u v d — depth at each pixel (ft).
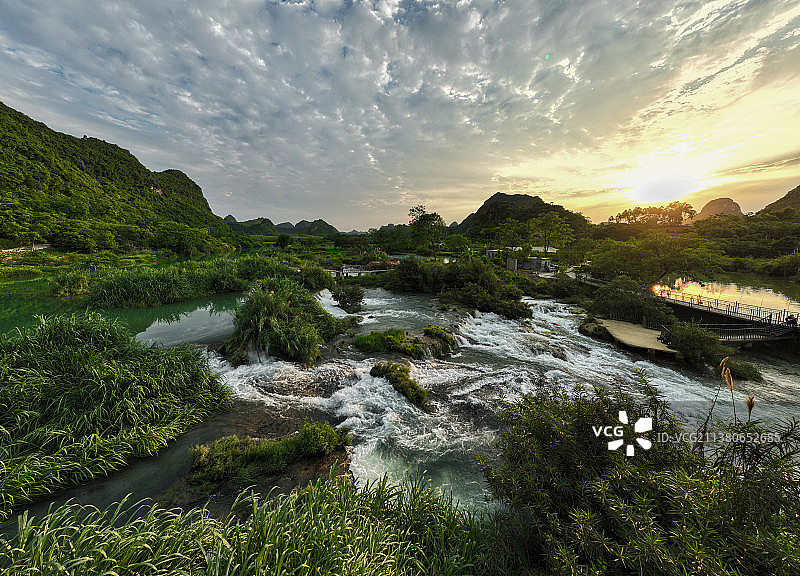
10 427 25.95
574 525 13.30
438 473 28.94
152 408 31.68
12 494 22.03
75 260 150.30
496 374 49.83
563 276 140.87
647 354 59.26
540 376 49.19
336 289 110.83
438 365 52.54
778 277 159.12
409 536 17.15
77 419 27.71
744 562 10.43
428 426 36.29
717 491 12.08
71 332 35.32
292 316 57.06
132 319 72.90
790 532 10.52
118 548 12.57
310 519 14.65
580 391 20.56
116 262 160.86
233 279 106.83
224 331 63.31
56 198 255.50
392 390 43.06
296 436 31.71
